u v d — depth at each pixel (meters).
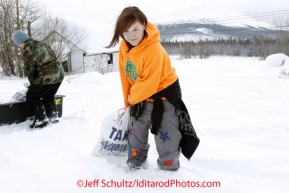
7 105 3.43
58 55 15.39
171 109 2.04
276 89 6.84
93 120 3.88
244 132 3.35
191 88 7.33
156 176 2.15
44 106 3.58
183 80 9.46
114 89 7.51
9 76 15.75
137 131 2.15
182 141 2.15
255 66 15.77
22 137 2.98
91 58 22.70
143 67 1.95
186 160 2.55
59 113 3.94
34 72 3.28
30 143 2.84
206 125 3.63
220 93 6.39
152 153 2.69
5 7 15.30
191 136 2.08
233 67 16.05
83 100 5.77
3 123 3.44
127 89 2.30
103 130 2.41
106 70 24.31
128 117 2.30
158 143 2.10
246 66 16.28
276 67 13.80
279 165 2.42
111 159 2.45
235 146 2.89
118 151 2.42
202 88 7.30
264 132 3.38
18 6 15.75
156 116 2.00
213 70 14.33
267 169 2.34
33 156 2.50
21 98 3.63
